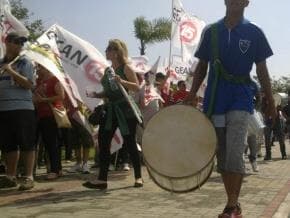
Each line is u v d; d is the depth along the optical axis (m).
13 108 7.25
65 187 7.78
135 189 7.62
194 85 5.09
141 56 15.65
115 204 6.43
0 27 8.04
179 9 14.48
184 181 4.56
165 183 4.59
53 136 8.63
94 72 9.12
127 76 7.66
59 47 9.19
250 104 4.82
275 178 9.41
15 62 7.30
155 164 4.53
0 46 8.01
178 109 4.59
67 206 6.26
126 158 10.14
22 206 6.23
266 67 4.87
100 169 7.54
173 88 14.46
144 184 8.16
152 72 13.00
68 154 11.97
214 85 4.82
